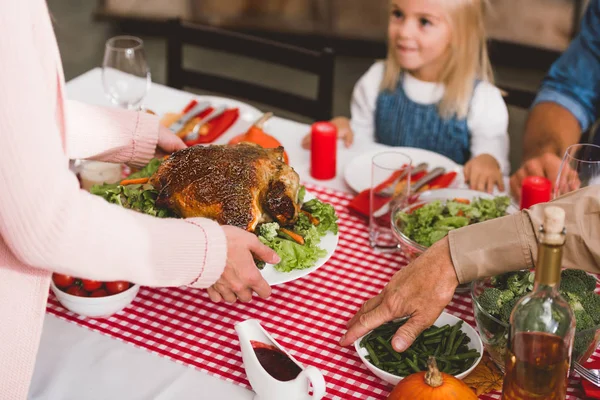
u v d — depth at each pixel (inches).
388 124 100.2
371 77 100.8
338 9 188.9
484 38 95.1
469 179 74.8
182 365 51.6
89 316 55.6
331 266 62.4
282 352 47.6
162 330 54.9
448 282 48.7
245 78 176.1
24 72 39.0
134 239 44.7
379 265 62.6
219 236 48.0
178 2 195.9
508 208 63.1
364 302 55.7
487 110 93.7
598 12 88.4
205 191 55.3
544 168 74.2
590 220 46.5
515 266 48.2
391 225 61.5
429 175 72.2
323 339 54.1
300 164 76.6
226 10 195.5
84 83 90.3
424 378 43.1
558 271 37.2
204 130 79.4
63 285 55.1
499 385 49.0
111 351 52.6
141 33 198.4
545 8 173.9
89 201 43.3
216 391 49.3
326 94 89.7
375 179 63.9
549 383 40.4
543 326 39.2
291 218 58.0
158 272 46.2
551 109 89.6
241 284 50.9
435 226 60.4
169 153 65.6
